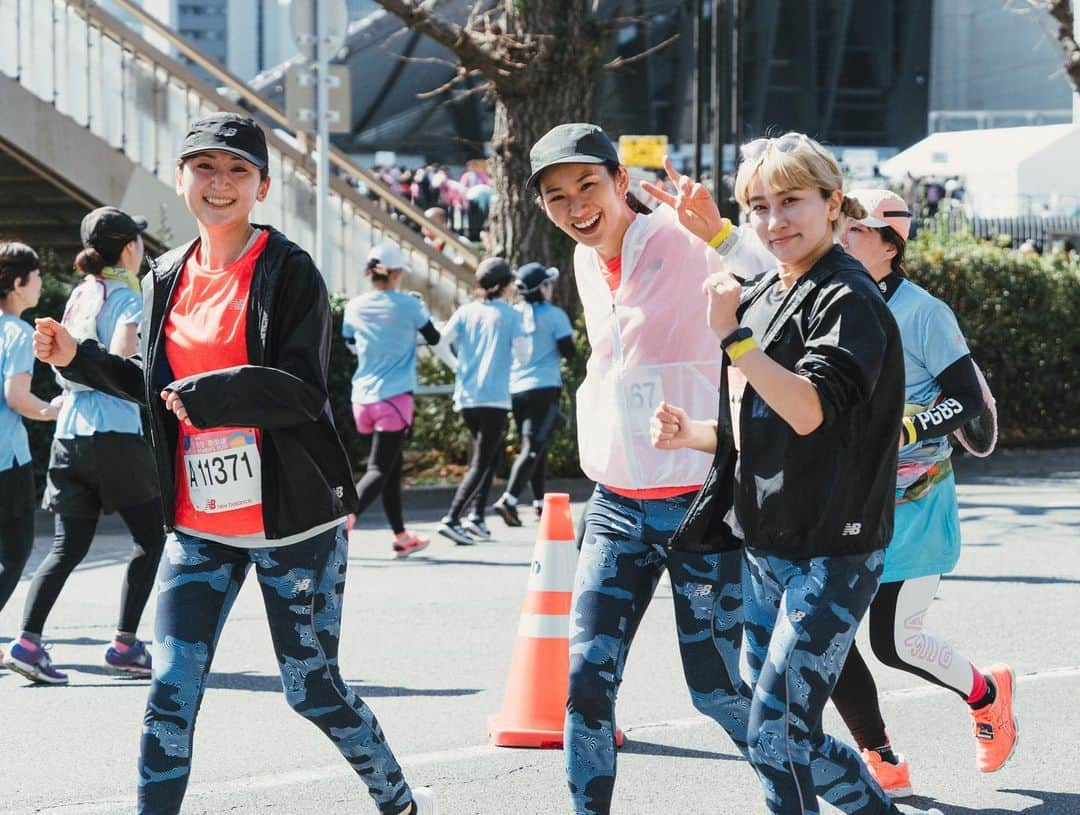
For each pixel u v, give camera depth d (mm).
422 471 13875
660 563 4105
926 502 4656
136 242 6449
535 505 11859
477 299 10883
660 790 4980
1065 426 17422
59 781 5070
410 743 5535
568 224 4094
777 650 3523
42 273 13031
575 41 14852
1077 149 30047
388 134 37031
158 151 14891
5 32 14633
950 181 30188
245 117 3811
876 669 6648
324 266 13000
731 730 4125
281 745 5492
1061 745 5473
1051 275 17094
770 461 3529
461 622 7797
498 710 6012
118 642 6559
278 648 3826
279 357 3699
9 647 7148
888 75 52531
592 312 4219
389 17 26328
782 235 3521
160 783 3695
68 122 14617
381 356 9844
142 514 6453
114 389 4051
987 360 16766
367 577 9273
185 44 15320
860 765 3814
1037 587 8609
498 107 15141
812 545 3500
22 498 6402
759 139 3740
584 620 4023
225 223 3756
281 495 3723
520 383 11422
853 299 3428
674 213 4141
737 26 17688
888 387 3490
